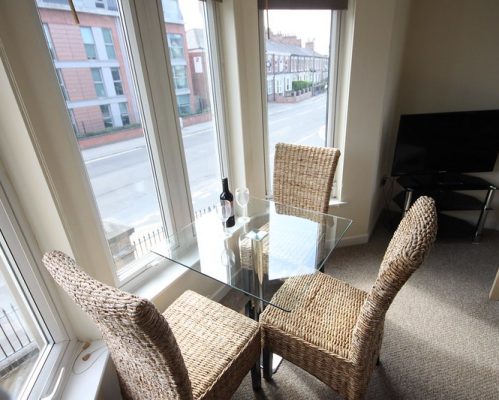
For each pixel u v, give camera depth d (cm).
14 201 101
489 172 258
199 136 188
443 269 222
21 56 91
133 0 128
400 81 265
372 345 109
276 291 127
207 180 203
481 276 214
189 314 132
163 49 146
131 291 154
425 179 256
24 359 115
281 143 195
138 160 150
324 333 121
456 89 251
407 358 155
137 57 135
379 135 226
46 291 114
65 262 80
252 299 158
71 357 120
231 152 214
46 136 99
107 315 64
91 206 119
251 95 205
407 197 248
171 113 157
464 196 261
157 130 151
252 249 150
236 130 206
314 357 118
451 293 198
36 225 107
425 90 262
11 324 110
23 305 112
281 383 147
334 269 230
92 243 121
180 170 170
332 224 170
